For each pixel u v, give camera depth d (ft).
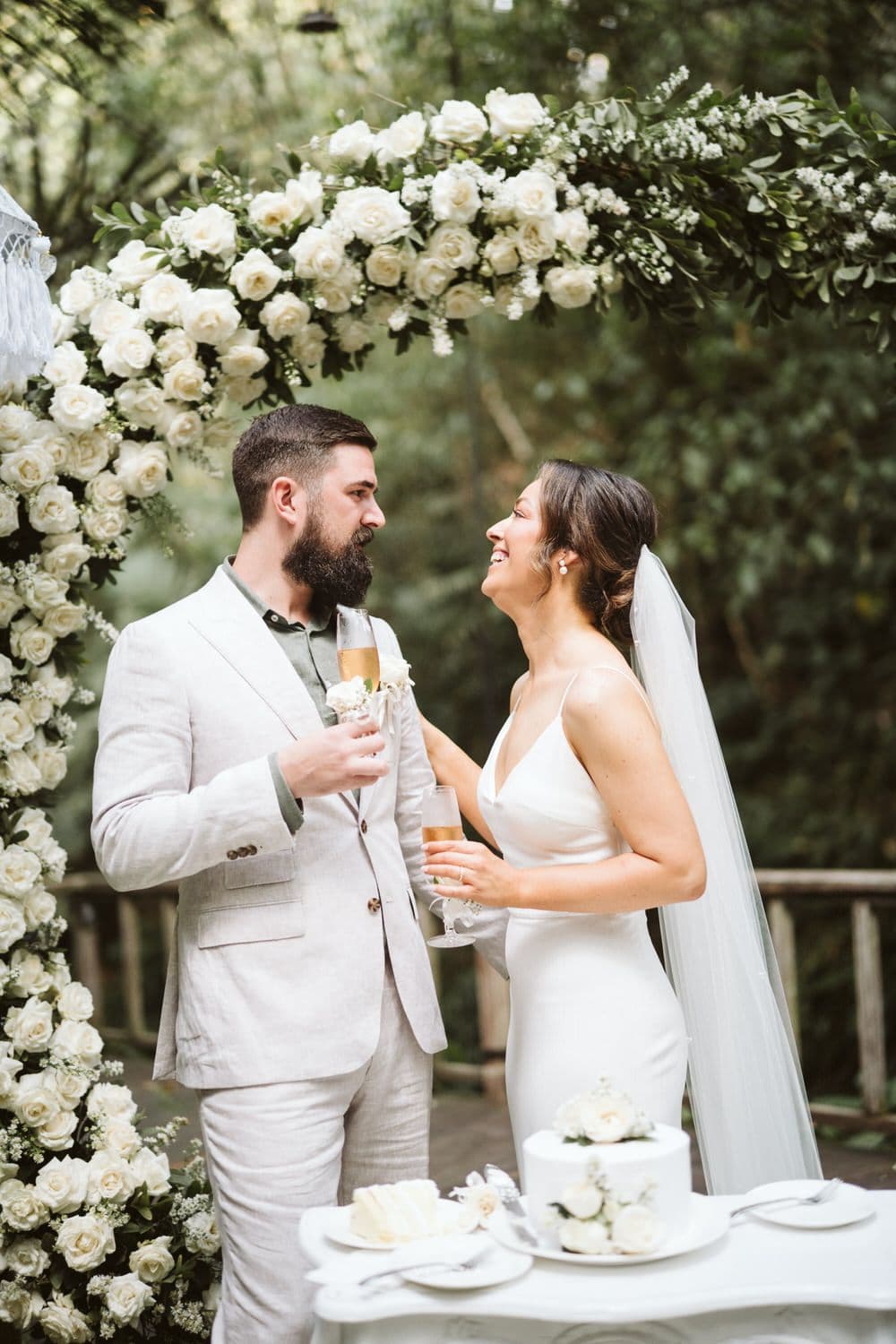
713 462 19.90
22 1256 8.58
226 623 7.91
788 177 9.34
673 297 9.82
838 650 21.83
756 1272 5.35
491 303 9.55
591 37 15.92
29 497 8.77
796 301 9.89
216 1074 7.52
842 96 15.71
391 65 17.06
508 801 7.59
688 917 8.29
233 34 15.34
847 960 19.26
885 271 9.41
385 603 24.16
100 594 24.79
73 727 9.36
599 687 7.30
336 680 8.13
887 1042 18.30
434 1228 5.86
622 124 9.11
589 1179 5.49
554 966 7.52
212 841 7.17
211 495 23.18
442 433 23.68
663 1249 5.47
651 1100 7.34
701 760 8.18
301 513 7.90
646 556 8.13
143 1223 8.91
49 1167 8.57
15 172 11.07
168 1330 8.98
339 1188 8.20
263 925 7.63
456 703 24.58
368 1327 5.27
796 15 15.49
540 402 22.81
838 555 20.85
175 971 8.07
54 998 9.10
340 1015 7.62
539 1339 5.25
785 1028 8.45
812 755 21.62
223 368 9.16
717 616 23.85
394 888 8.09
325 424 8.00
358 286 9.39
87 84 11.27
